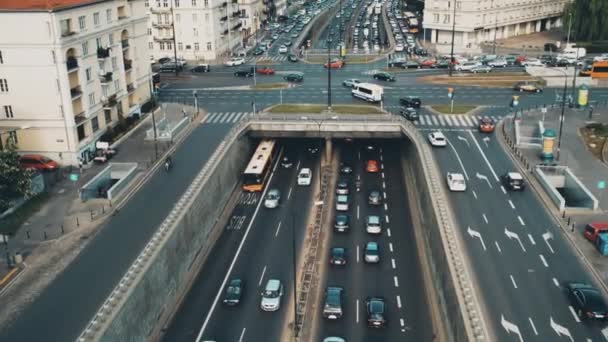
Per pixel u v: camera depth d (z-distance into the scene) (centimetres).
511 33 18512
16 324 5125
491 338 4838
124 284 5125
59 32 8206
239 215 7962
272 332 5469
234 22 17962
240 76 13975
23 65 8338
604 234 6162
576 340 4831
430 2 17462
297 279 6334
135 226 6900
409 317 5638
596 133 9556
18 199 7438
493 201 7344
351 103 11312
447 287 5400
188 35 16200
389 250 6888
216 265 6681
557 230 6631
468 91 12281
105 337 4578
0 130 8569
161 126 10188
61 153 8712
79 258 6244
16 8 8106
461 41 17312
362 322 5578
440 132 9425
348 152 10294
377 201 8069
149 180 8181
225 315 5744
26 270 6041
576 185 7569
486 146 9219
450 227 6059
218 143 9488
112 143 9569
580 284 5409
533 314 5153
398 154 10156
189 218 6612
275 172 9431
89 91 9081
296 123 9781
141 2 10919
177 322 5650
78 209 7406
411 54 16138
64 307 5362
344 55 15812
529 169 8294
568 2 17825
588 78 12962
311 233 7375
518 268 5866
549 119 10319
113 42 9869
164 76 14288
